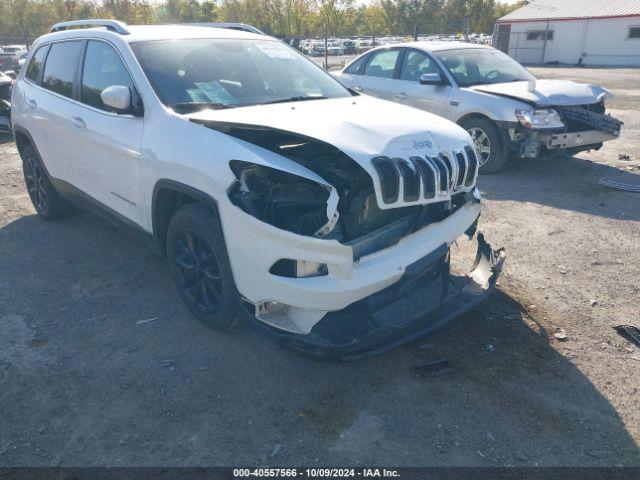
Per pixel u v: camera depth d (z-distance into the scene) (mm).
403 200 2879
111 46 4113
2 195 6676
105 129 3992
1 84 10391
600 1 34281
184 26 4621
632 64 32125
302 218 2883
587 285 4219
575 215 5766
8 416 2879
